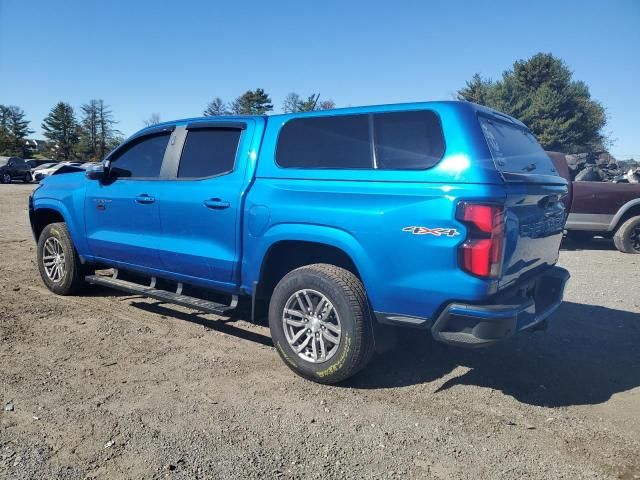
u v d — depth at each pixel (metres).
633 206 10.49
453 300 3.37
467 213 3.26
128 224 5.26
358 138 3.89
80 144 91.50
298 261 4.40
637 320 5.74
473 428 3.37
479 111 3.72
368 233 3.62
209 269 4.58
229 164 4.54
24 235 11.24
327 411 3.54
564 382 4.12
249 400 3.68
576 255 10.31
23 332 4.93
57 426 3.26
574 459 3.04
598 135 52.75
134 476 2.78
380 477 2.83
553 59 50.84
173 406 3.56
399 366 4.35
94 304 5.92
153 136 5.27
